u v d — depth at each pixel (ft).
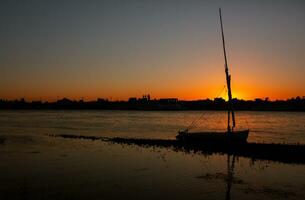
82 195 80.33
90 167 113.70
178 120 525.34
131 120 510.17
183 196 80.12
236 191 84.58
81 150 153.07
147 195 80.64
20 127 327.26
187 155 137.18
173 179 96.89
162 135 244.83
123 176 100.17
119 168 111.55
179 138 171.73
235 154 138.21
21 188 86.33
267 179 96.99
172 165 116.78
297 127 354.74
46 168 111.96
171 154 139.95
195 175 101.86
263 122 476.13
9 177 98.68
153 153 143.13
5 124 379.35
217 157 132.26
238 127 359.46
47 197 78.48
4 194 80.74
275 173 104.42
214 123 457.27
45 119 518.78
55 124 385.29
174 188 87.20
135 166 115.34
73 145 170.60
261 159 126.93
